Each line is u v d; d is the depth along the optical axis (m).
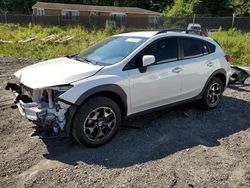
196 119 5.43
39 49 14.77
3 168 3.73
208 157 4.08
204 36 5.80
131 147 4.31
